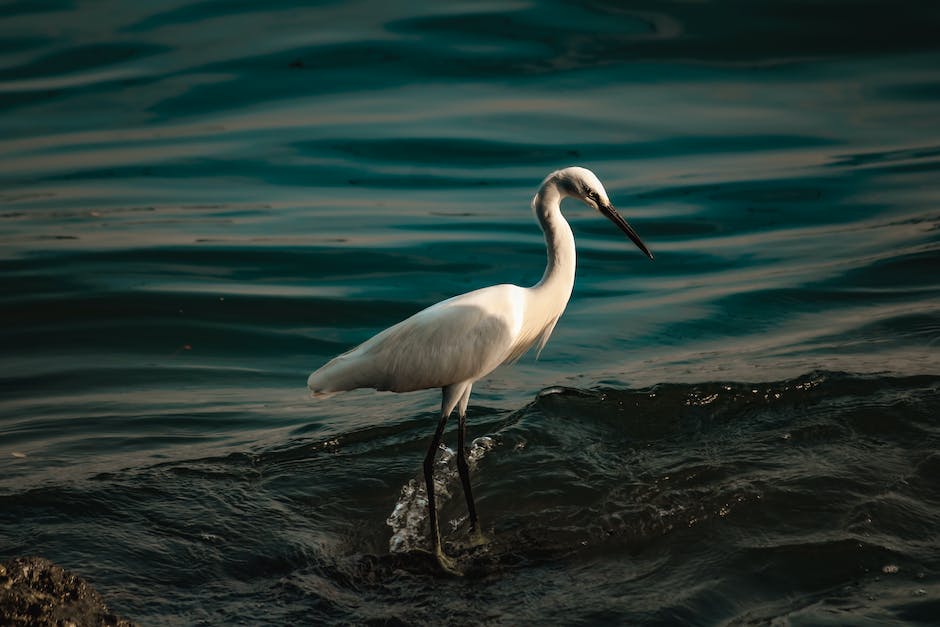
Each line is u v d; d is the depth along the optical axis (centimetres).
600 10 2842
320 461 1061
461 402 966
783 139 2178
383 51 2600
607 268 1680
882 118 2267
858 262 1606
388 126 2250
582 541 890
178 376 1309
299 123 2280
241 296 1553
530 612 785
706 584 805
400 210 1909
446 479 1022
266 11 2878
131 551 876
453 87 2439
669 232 1811
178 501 968
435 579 847
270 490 997
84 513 938
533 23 2767
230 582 840
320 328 1462
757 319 1427
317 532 924
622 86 2434
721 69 2514
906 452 998
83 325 1455
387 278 1633
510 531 916
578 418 1120
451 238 1783
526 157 2120
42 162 2122
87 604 672
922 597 775
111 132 2264
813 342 1316
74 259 1678
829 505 907
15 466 1043
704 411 1121
